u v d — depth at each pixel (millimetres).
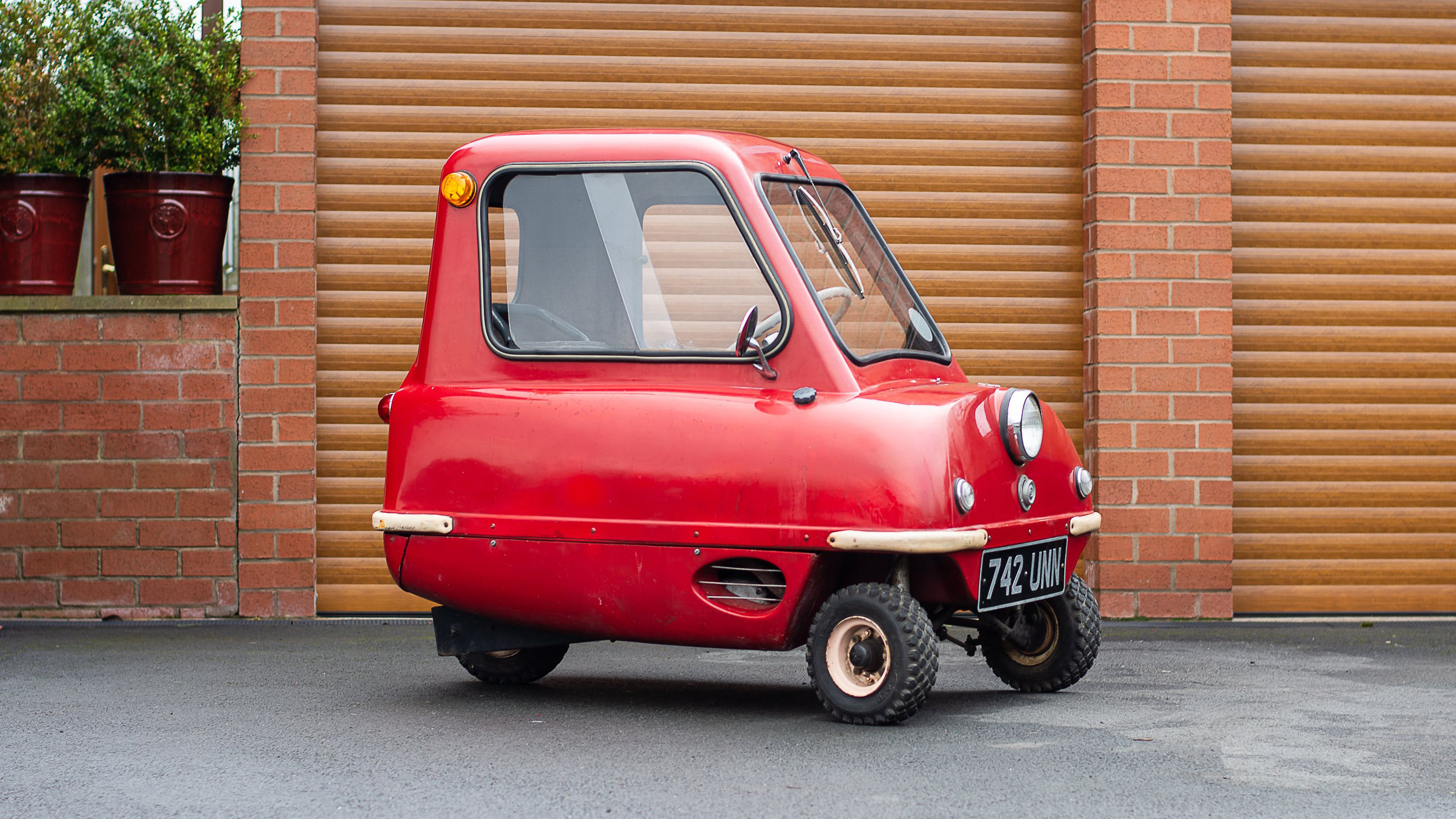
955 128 8281
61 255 7887
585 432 5043
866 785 4059
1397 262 8375
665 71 8188
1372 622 8070
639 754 4480
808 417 4793
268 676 6117
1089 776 4176
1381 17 8430
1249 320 8305
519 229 5324
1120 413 8055
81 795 3965
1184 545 8062
